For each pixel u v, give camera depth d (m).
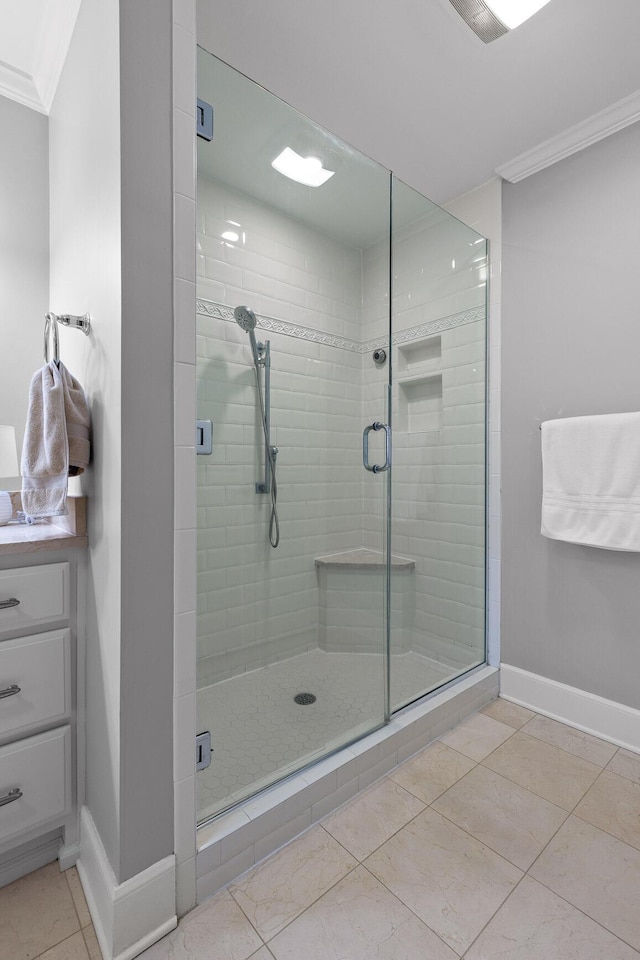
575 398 2.02
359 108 1.85
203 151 1.36
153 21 1.05
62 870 1.29
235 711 1.43
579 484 1.90
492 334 2.33
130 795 1.05
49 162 1.89
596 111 1.86
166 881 1.11
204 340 1.42
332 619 1.74
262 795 1.39
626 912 1.17
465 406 2.29
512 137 2.02
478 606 2.35
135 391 1.04
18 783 1.21
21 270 1.84
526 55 1.60
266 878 1.26
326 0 1.39
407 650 2.10
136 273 1.04
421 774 1.71
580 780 1.68
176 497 1.12
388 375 1.99
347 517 1.84
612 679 1.93
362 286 1.89
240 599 1.51
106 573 1.14
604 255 1.92
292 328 1.67
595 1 1.40
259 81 1.71
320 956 1.06
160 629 1.10
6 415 1.82
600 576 1.96
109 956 1.04
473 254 2.29
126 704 1.04
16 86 1.79
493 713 2.15
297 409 1.70
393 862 1.31
